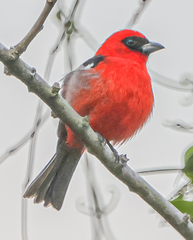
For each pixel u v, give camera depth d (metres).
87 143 8.61
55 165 10.71
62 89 10.43
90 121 10.41
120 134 10.99
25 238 9.55
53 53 10.23
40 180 10.55
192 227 7.99
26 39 7.38
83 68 10.53
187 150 7.98
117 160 8.57
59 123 10.48
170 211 8.12
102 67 10.41
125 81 10.24
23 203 9.78
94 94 10.13
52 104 8.07
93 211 10.31
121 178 8.60
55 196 10.58
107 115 10.34
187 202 8.07
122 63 10.53
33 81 7.74
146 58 11.91
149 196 8.32
